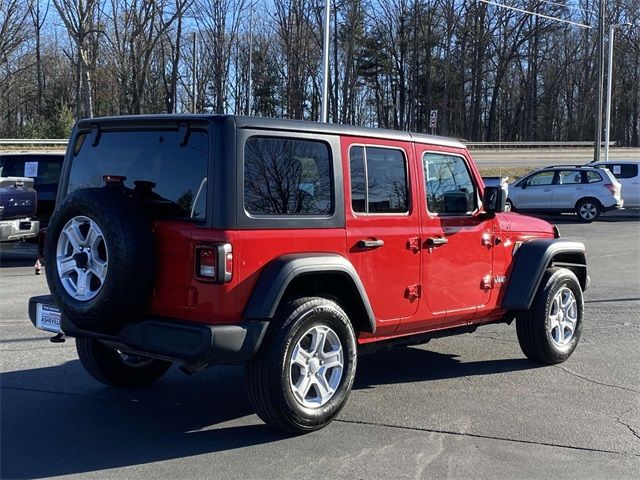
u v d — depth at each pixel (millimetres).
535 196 23219
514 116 75875
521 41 69312
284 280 4566
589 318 9055
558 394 5945
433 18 64188
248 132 4613
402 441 4824
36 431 4969
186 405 5578
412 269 5617
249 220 4555
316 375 4887
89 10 35719
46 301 5281
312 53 56062
